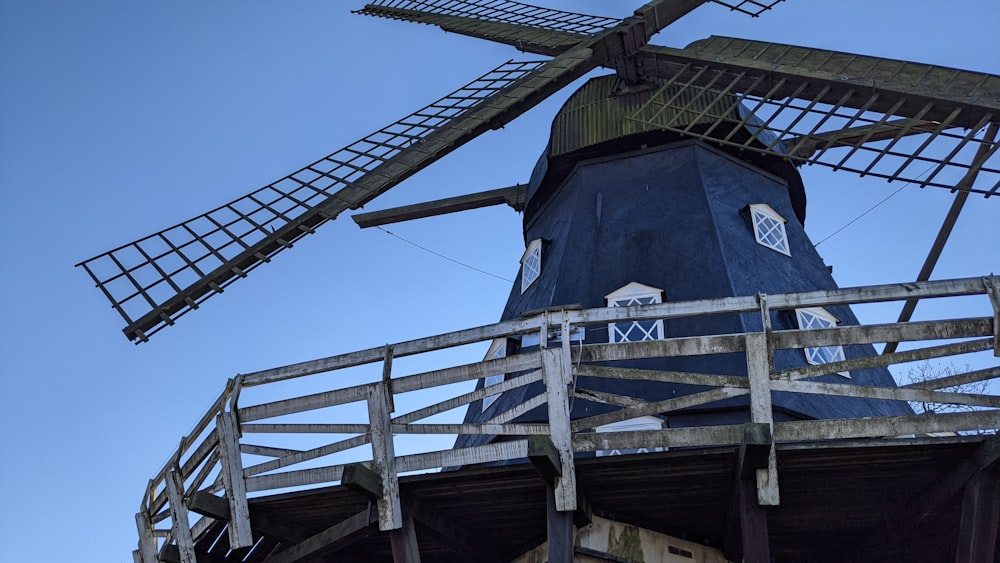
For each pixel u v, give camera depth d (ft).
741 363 50.78
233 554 53.57
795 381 42.83
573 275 59.82
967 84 56.85
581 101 69.62
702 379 43.73
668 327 54.65
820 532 50.01
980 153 56.34
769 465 41.52
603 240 61.05
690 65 66.95
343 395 47.32
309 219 62.90
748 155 66.44
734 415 48.85
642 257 59.31
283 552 48.83
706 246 58.75
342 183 65.31
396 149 66.80
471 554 50.11
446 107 69.10
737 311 44.29
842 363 42.96
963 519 41.86
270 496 48.03
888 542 48.60
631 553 47.83
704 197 61.87
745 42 66.54
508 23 80.48
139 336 58.08
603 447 43.11
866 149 59.41
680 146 65.36
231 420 48.88
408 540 44.80
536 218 70.18
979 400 41.83
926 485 44.65
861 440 43.93
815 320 57.31
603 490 46.19
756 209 62.59
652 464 43.78
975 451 41.83
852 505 47.03
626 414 43.75
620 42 68.74
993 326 42.57
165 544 52.42
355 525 46.11
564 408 43.91
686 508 47.70
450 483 45.37
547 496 43.47
